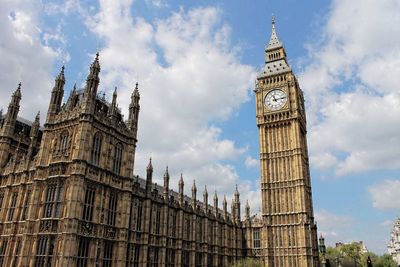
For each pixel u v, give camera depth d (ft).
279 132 334.24
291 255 291.38
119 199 191.83
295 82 344.49
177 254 243.19
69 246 153.48
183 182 264.52
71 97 191.83
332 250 492.54
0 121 228.02
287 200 309.42
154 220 225.97
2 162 204.74
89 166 172.65
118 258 181.68
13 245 176.86
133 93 220.43
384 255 497.87
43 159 179.32
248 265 284.00
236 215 340.18
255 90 360.28
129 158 202.69
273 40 376.89
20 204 184.24
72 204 159.33
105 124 188.24
